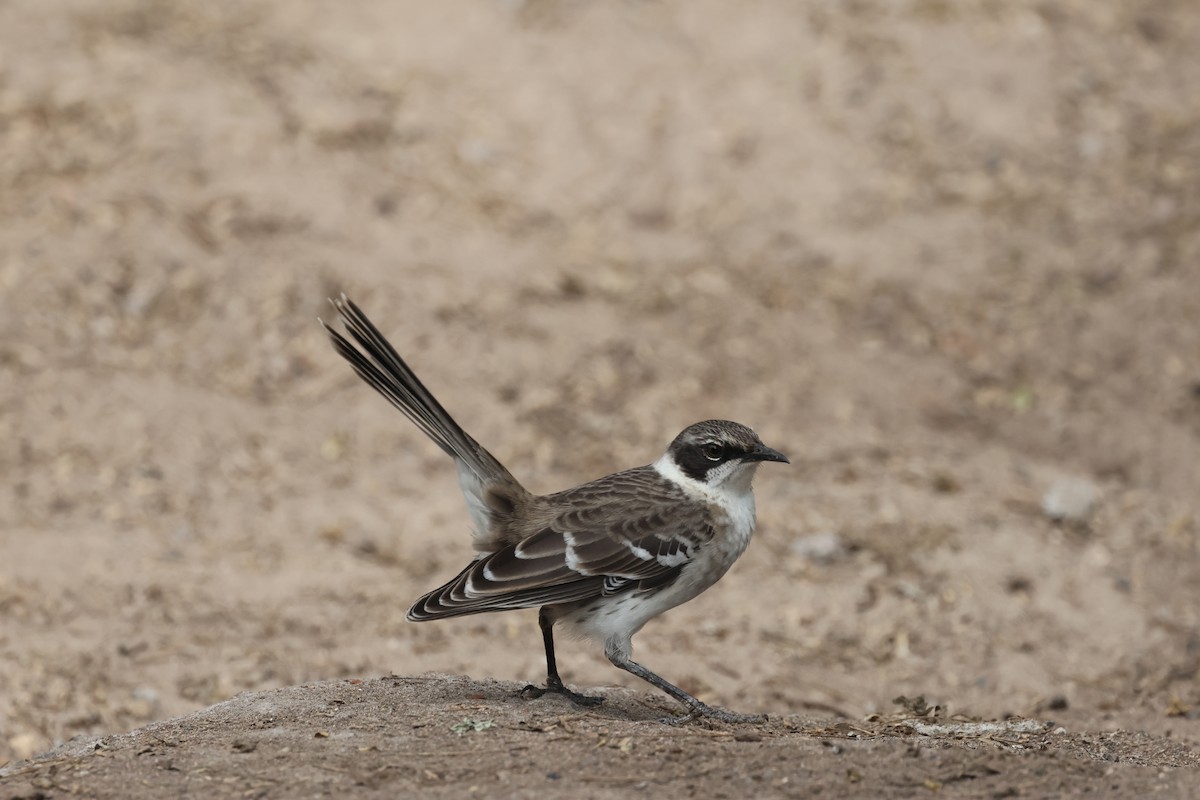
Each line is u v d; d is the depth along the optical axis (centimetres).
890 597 1335
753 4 2314
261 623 1255
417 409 885
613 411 1636
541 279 1827
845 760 742
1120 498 1538
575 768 734
